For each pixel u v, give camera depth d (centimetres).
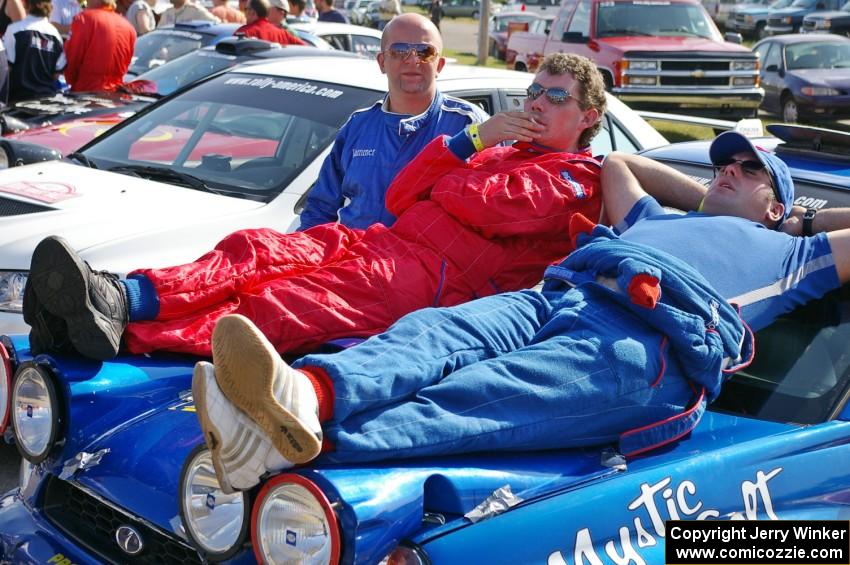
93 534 287
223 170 536
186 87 612
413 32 446
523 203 358
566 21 1559
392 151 450
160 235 464
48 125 758
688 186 376
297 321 327
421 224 360
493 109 592
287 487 227
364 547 222
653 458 271
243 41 857
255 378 223
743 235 327
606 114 626
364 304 338
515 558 238
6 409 295
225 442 229
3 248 446
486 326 283
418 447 247
